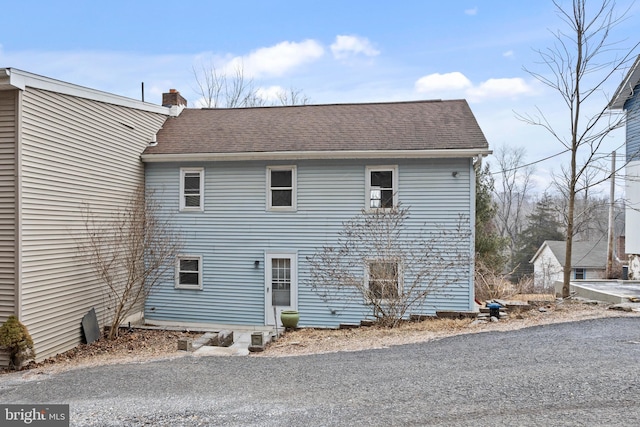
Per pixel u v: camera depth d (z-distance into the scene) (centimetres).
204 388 566
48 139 859
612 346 647
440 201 1100
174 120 1423
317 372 613
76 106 946
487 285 1550
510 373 549
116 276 1089
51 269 870
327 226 1144
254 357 739
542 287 2233
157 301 1227
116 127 1099
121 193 1116
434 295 1097
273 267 1174
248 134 1266
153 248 1174
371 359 667
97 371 695
